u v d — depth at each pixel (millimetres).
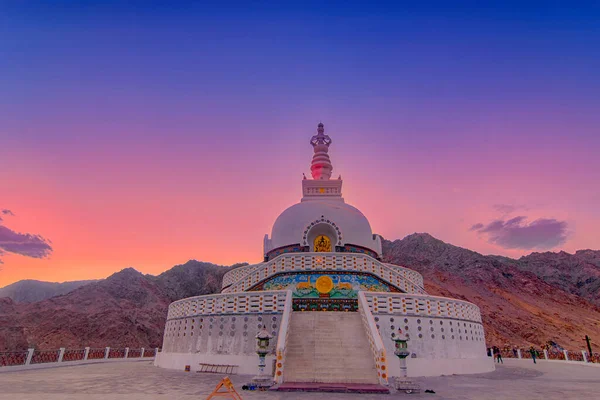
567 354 33500
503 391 13359
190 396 11531
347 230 29094
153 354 40000
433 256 134375
